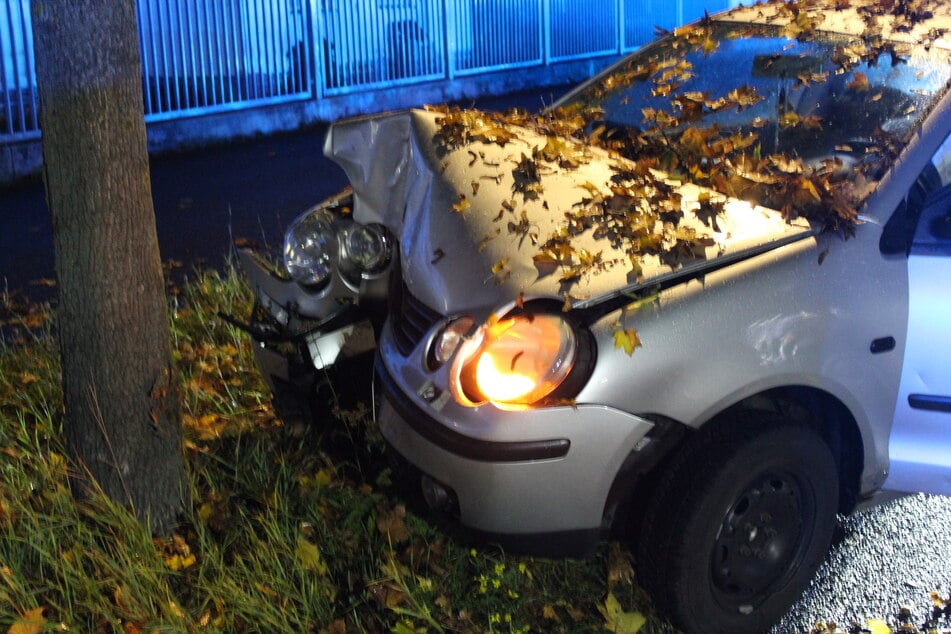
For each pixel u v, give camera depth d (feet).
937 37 11.38
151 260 9.57
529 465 8.39
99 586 9.16
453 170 9.91
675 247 8.94
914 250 9.86
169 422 9.96
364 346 10.70
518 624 9.42
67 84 8.77
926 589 10.59
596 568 10.02
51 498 9.85
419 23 40.37
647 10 52.26
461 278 9.02
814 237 9.45
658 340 8.63
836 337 9.36
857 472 10.27
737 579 9.45
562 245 8.92
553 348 8.52
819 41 12.04
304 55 36.19
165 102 32.68
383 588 9.50
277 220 24.20
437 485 8.86
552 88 47.19
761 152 11.04
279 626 8.87
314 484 10.75
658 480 9.12
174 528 10.14
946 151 10.27
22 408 12.21
